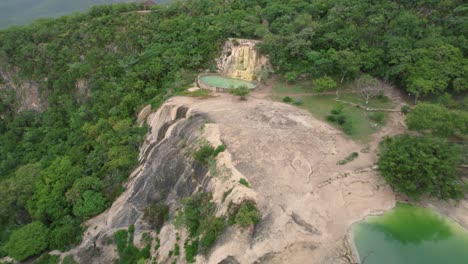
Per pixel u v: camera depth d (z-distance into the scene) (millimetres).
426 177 29391
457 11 53656
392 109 45312
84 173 46781
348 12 60125
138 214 36750
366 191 31781
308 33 55156
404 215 29969
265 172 31391
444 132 35969
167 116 46031
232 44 59719
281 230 26109
